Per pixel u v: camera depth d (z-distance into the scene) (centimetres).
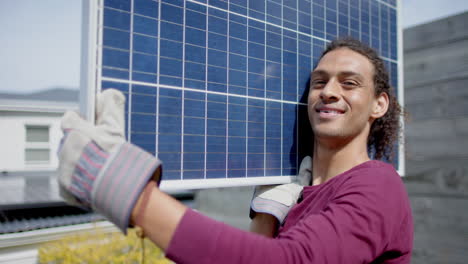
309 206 139
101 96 110
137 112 127
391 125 187
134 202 88
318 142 164
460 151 378
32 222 657
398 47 253
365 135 162
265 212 154
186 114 141
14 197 965
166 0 136
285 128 178
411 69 422
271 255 90
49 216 734
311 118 160
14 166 1371
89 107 113
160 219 90
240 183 157
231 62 156
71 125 98
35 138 1410
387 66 243
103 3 119
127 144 98
